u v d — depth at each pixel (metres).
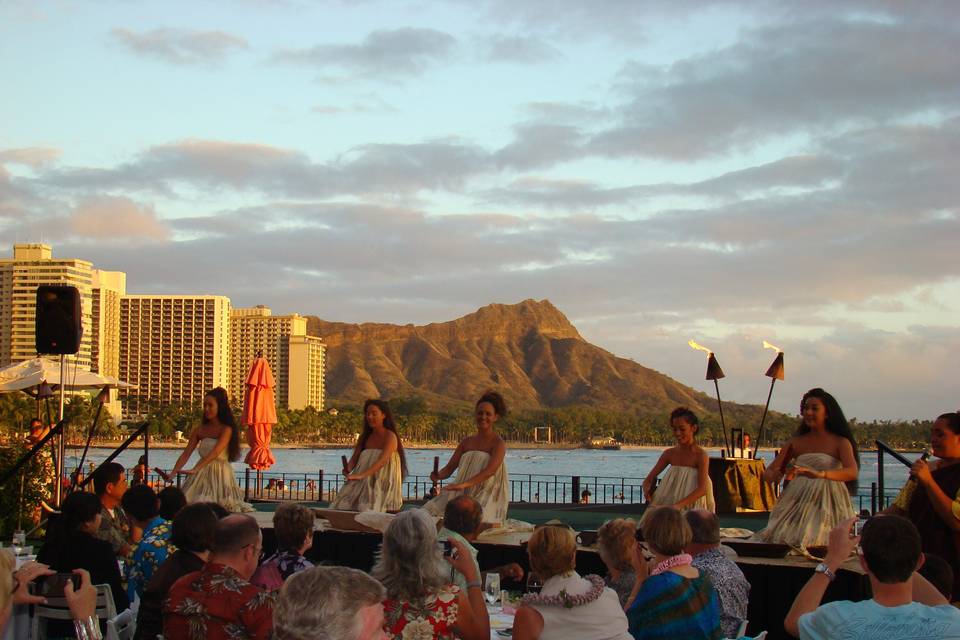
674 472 9.19
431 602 4.70
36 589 6.50
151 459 99.19
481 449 10.20
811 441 8.32
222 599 4.47
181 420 130.75
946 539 6.71
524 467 119.88
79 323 12.70
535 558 5.14
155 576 5.51
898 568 4.09
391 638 4.62
